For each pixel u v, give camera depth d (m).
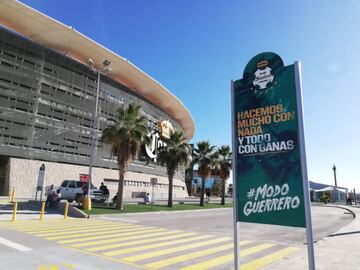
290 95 5.32
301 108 5.13
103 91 49.62
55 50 43.09
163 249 9.41
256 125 5.70
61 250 8.70
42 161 37.75
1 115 35.31
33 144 37.75
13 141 35.88
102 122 48.25
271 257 8.53
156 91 61.50
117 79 56.09
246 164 5.73
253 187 5.57
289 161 5.20
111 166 48.25
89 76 47.44
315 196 77.69
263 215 5.38
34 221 16.31
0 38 36.75
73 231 12.81
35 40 43.25
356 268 7.05
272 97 5.55
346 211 35.91
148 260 7.91
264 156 5.51
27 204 23.72
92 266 7.06
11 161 34.75
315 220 23.36
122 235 12.07
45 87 40.47
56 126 40.84
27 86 38.44
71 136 42.62
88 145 44.94
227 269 7.18
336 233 13.38
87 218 19.30
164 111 71.06
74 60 44.88
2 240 10.05
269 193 5.37
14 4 36.78
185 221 19.12
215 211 32.06
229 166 48.03
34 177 36.28
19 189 34.56
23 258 7.59
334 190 78.12
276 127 5.43
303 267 7.13
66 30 41.75
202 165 41.44
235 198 5.78
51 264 7.07
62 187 27.44
